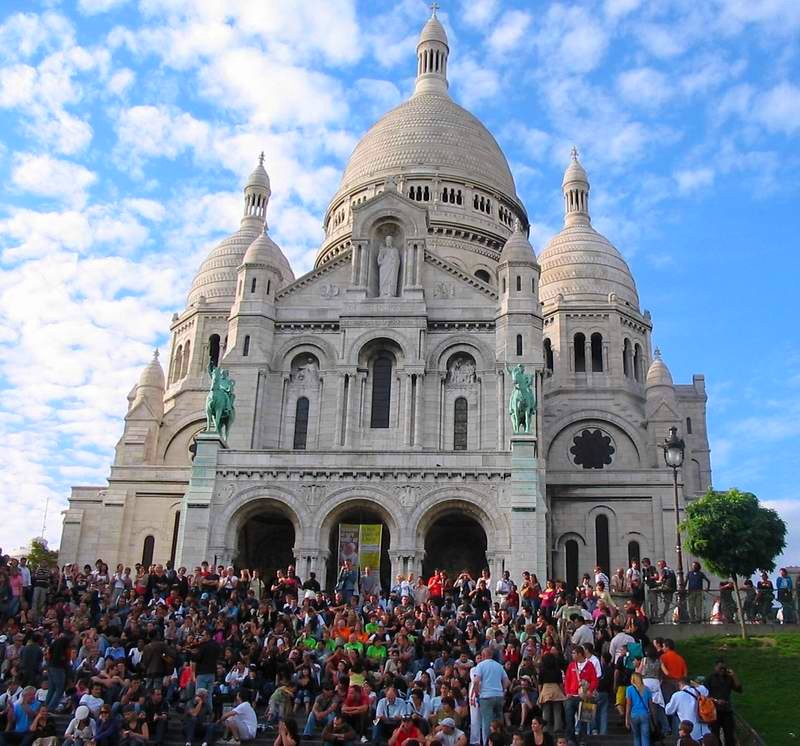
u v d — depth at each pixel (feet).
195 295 281.54
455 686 99.91
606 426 251.60
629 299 271.69
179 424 257.75
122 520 232.32
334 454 181.27
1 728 100.53
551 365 264.31
